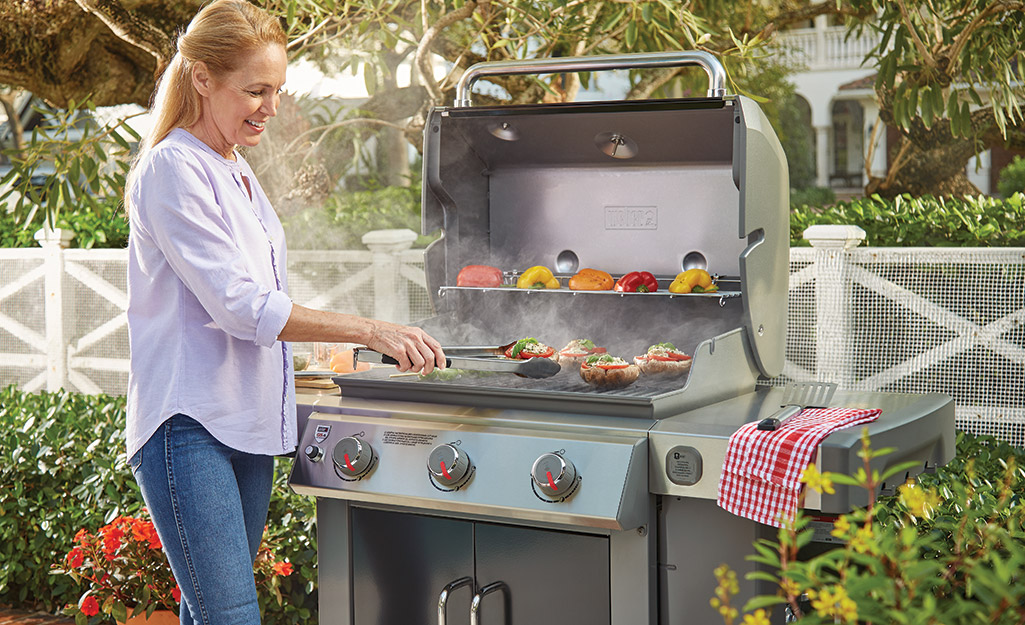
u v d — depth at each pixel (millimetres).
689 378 2094
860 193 17078
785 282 2465
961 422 3463
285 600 3025
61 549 3396
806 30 16922
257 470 2062
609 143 2527
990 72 4605
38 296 5176
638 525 1916
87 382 5082
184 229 1814
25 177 4504
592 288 2531
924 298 3504
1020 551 1146
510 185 2744
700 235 2527
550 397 2068
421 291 4508
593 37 4938
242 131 1914
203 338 1873
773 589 1933
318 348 2703
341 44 4828
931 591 1411
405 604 2221
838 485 1771
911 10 4699
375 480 2109
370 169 6918
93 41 5285
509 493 1968
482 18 4711
